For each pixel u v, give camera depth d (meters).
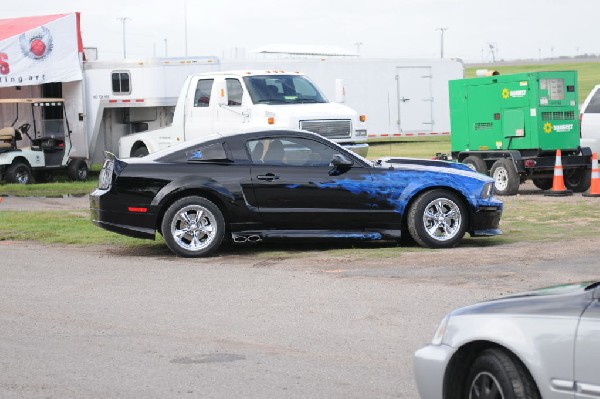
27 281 13.45
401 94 46.09
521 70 173.50
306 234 15.74
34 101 32.16
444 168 16.19
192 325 10.47
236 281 13.15
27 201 26.09
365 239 15.88
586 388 5.52
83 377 8.37
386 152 44.12
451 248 15.78
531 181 30.47
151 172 15.52
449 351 6.23
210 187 15.50
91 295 12.34
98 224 15.68
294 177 15.67
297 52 45.88
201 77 26.16
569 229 17.92
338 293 12.02
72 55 32.84
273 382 8.12
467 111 26.69
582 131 27.19
